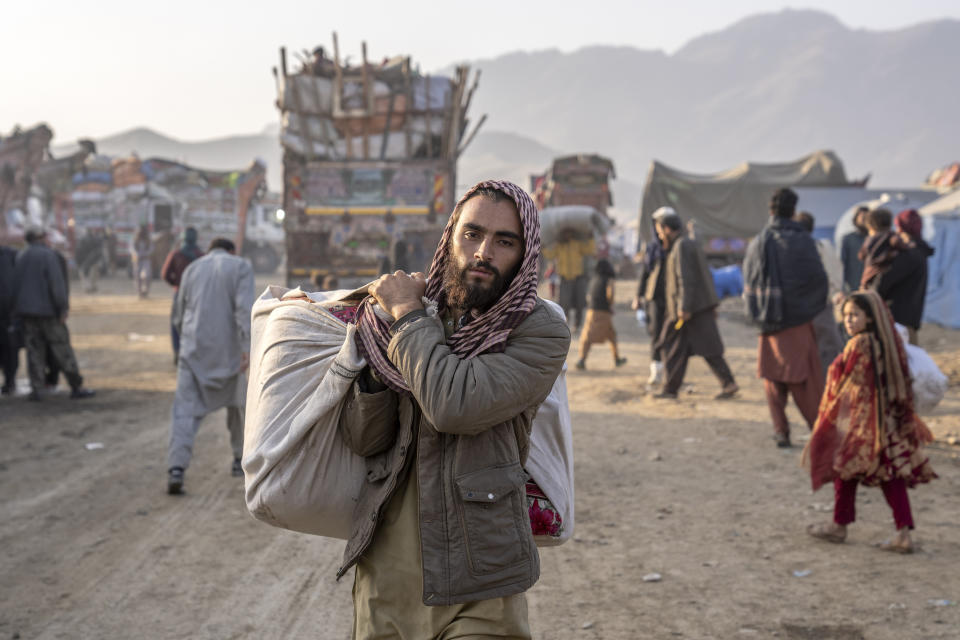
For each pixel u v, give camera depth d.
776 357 7.71
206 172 40.88
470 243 2.24
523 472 2.30
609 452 7.77
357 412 2.26
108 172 39.44
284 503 2.36
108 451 7.84
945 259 17.75
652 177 32.75
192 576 4.89
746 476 6.94
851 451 5.10
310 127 17.28
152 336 17.03
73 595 4.58
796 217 9.82
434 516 2.20
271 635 4.13
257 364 2.48
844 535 5.33
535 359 2.20
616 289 32.31
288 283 17.58
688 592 4.60
